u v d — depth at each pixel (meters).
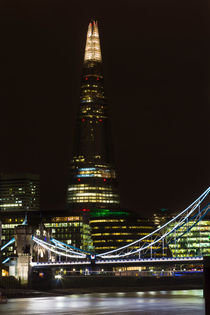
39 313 119.56
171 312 118.81
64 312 121.81
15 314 117.00
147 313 116.50
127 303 153.62
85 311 124.38
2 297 178.62
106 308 133.62
